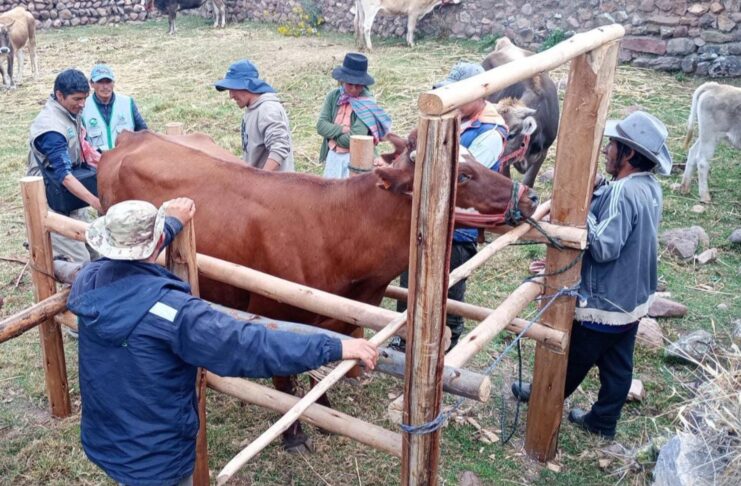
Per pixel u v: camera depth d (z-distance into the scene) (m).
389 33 14.34
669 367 4.52
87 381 2.50
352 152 4.21
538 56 2.51
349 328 3.54
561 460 3.76
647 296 3.54
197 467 3.25
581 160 3.12
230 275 3.03
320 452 3.82
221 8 16.81
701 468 2.77
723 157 8.06
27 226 3.66
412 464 2.54
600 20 11.33
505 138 4.03
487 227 3.16
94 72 4.89
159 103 10.21
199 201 3.54
